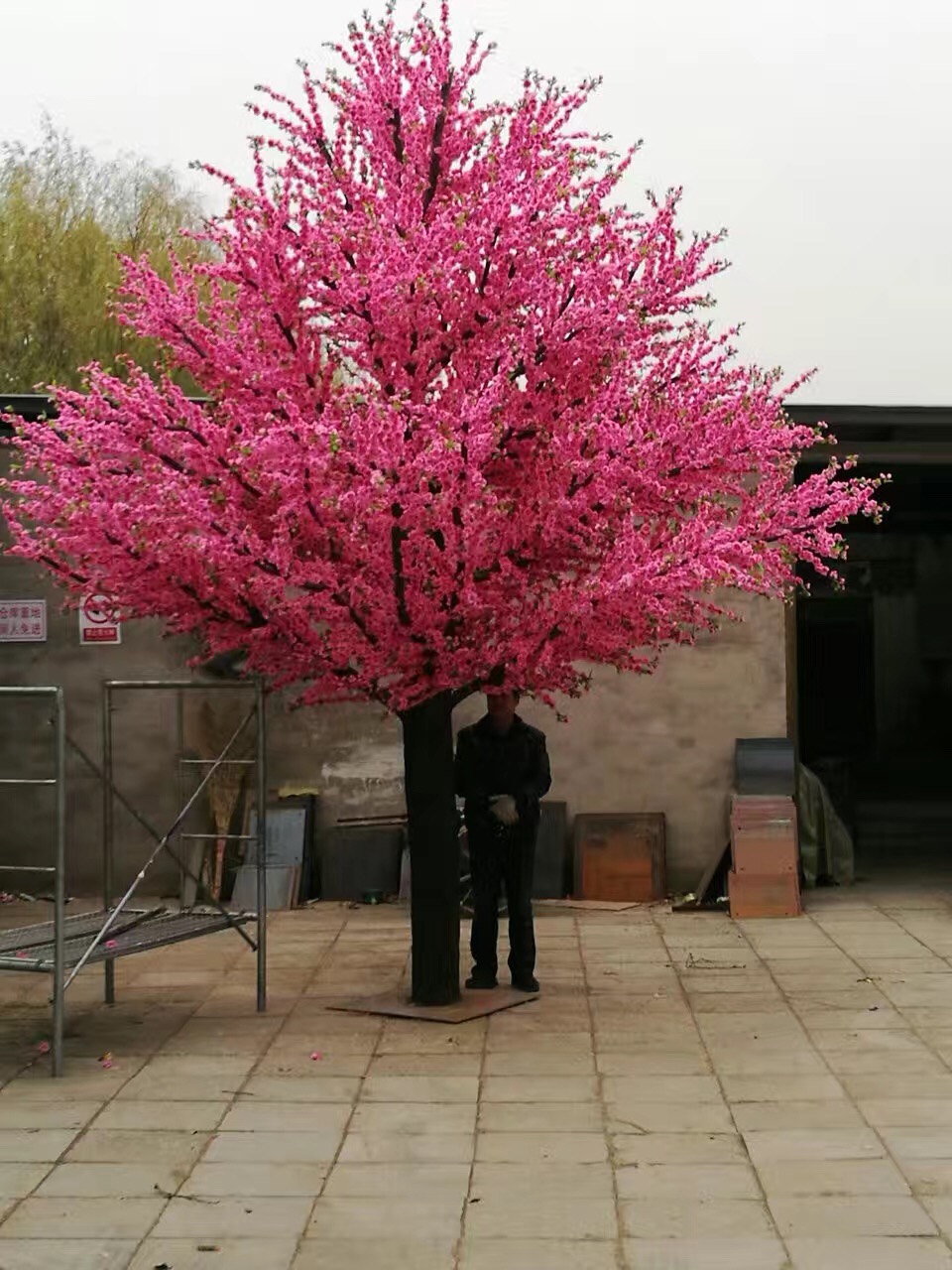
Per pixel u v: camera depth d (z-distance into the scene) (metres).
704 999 7.71
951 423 10.21
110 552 6.94
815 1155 5.21
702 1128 5.54
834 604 22.28
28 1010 7.70
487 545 6.79
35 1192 4.97
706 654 10.95
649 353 7.36
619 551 6.81
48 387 7.41
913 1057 6.51
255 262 6.94
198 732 10.99
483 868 7.95
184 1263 4.37
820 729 22.30
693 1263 4.30
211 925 7.59
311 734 11.07
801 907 10.31
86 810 11.12
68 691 11.10
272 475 6.30
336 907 10.68
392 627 6.88
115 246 19.69
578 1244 4.46
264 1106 5.92
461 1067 6.48
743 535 7.35
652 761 10.95
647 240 7.11
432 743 7.64
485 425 6.38
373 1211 4.75
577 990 7.96
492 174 7.01
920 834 14.79
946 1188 4.87
